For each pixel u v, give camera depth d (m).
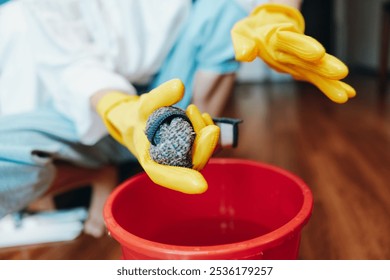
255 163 0.59
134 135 0.46
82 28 0.75
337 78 0.42
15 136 0.71
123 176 1.08
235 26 0.50
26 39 0.76
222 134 0.49
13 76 0.79
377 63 2.84
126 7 0.73
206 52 0.79
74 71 0.67
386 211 0.83
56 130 0.74
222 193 0.62
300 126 1.63
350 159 1.17
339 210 0.85
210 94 0.84
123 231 0.41
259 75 3.26
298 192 0.50
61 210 0.90
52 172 0.74
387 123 1.55
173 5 0.77
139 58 0.76
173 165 0.38
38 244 0.80
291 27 0.45
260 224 0.60
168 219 0.61
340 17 3.39
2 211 0.72
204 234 0.62
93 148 0.81
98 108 0.57
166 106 0.40
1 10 0.81
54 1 0.72
